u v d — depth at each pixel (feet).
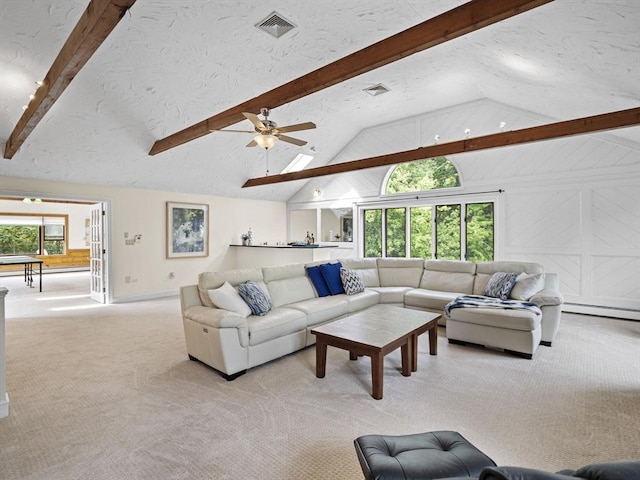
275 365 10.54
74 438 6.72
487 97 18.44
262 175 24.34
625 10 6.74
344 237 26.40
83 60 7.92
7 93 11.82
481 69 13.97
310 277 14.87
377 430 7.00
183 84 13.35
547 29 8.62
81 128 14.70
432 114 20.90
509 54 11.17
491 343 11.57
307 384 9.19
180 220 23.12
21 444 6.52
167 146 16.48
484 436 6.75
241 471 5.80
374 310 11.93
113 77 12.30
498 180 18.88
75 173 17.79
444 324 14.69
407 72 15.47
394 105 19.79
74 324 15.23
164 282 22.30
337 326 10.02
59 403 8.11
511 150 18.43
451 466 4.21
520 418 7.41
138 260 21.08
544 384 9.06
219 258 25.43
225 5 9.95
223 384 9.17
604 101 12.13
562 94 13.03
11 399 8.30
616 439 6.64
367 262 17.84
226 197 25.79
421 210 22.02
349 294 14.85
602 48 8.51
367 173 24.35
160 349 11.93
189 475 5.70
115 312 17.58
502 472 2.35
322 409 7.86
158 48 11.34
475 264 15.47
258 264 24.85
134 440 6.65
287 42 11.91
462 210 20.24
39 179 17.54
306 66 13.34
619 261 15.75
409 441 4.94
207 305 11.01
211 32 11.01
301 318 11.55
